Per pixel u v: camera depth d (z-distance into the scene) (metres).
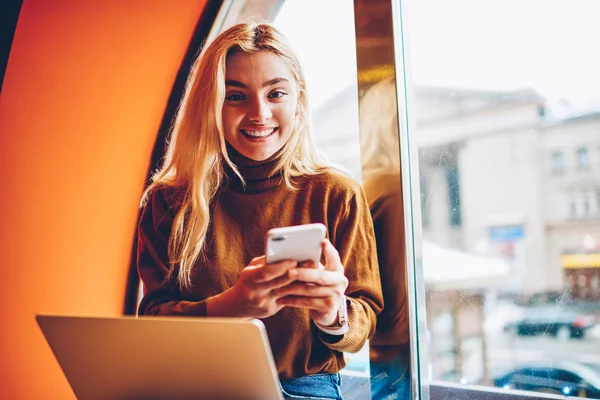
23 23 1.95
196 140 1.78
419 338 1.59
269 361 0.90
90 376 1.10
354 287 1.60
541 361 2.01
